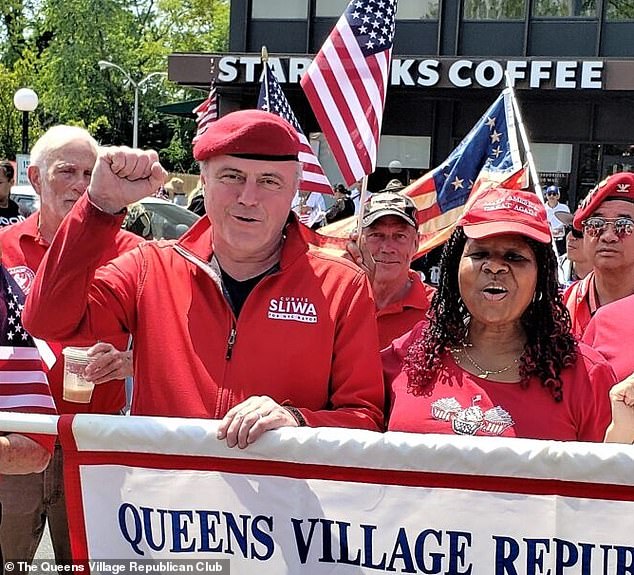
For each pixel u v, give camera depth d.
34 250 3.47
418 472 2.07
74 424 2.20
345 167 4.34
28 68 37.53
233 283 2.49
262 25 17.70
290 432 2.11
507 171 5.06
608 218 3.64
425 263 8.03
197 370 2.41
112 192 2.19
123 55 39.50
